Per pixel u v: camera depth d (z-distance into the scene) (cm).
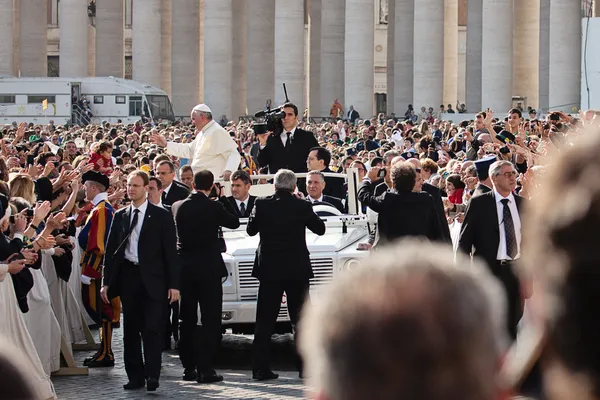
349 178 6125
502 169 4572
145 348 4800
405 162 4775
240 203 6091
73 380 5119
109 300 4950
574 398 863
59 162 7944
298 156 6384
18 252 4212
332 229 5828
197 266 4975
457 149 10806
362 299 820
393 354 803
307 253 4975
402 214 4712
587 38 16000
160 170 6016
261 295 4988
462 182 6194
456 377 801
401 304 813
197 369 4997
